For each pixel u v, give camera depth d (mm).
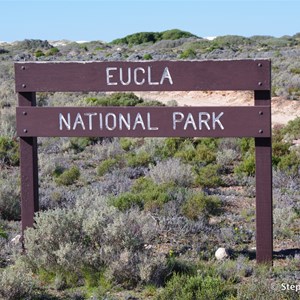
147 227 8375
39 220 8297
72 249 7742
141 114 8539
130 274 7617
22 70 8805
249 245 9453
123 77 8602
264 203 8336
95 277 7676
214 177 14469
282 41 103375
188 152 17562
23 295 7168
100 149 19156
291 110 31141
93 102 31922
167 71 8492
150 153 17859
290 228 10289
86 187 13805
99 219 8062
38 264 7891
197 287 7020
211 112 8375
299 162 15977
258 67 8297
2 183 13055
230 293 7000
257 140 8344
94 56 79438
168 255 8773
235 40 105562
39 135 8805
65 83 8734
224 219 11008
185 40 109625
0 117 25375
